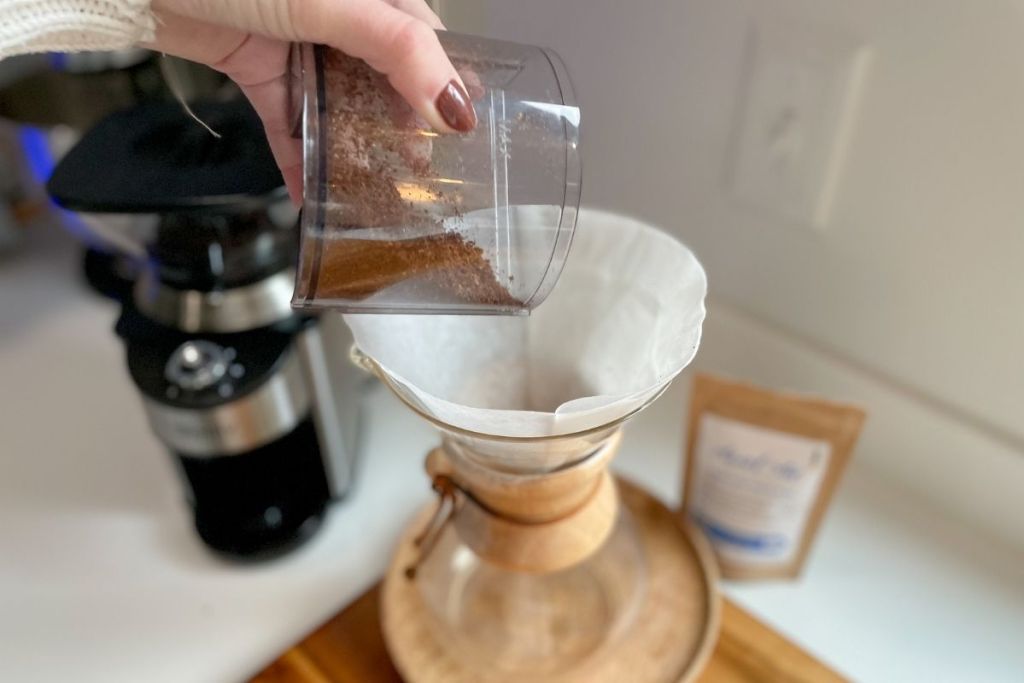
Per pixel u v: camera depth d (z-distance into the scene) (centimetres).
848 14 53
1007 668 57
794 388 70
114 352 84
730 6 58
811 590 62
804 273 65
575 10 62
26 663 59
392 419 75
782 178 61
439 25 45
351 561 65
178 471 64
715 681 56
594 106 68
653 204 70
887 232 59
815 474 58
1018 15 47
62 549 66
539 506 47
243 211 52
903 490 67
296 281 40
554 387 55
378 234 39
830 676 55
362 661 58
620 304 51
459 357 53
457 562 60
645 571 60
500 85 42
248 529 64
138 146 56
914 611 60
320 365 60
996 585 62
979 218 54
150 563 65
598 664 55
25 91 75
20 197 95
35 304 89
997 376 58
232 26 41
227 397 55
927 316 60
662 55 62
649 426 73
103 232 64
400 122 39
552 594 59
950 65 51
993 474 62
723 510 62
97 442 75
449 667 55
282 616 61
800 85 57
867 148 57
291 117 45
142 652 59
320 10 37
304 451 66
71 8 42
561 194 41
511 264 42
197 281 57
